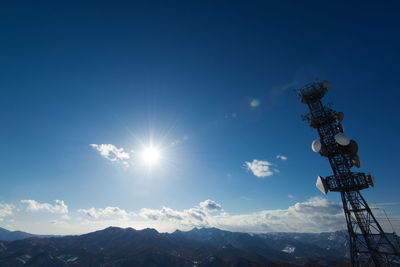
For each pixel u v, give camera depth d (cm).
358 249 3106
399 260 2723
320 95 3869
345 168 3425
